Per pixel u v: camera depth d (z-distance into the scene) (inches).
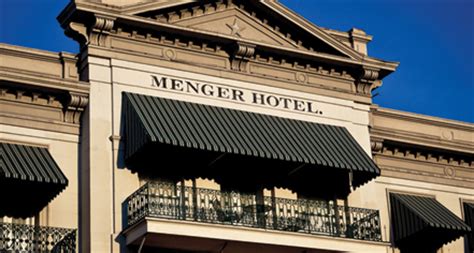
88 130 1241.4
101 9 1258.6
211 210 1245.7
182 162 1282.0
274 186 1341.0
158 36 1310.3
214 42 1339.8
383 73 1456.7
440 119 1526.8
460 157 1523.1
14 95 1232.2
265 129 1318.9
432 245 1445.6
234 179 1312.7
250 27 1379.2
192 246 1240.8
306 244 1274.6
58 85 1238.9
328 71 1425.9
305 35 1398.9
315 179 1373.0
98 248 1192.2
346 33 1475.1
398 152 1477.6
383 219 1425.9
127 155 1235.2
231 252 1262.3
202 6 1346.0
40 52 1266.0
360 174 1373.0
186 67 1321.4
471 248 1477.6
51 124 1243.8
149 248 1227.9
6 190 1200.2
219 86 1334.9
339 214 1349.7
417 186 1473.9
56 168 1202.0
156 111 1256.2
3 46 1242.6
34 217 1205.7
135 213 1208.8
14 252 1154.7
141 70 1293.1
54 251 1181.1
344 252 1306.6
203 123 1272.1
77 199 1228.5
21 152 1204.5
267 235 1250.0
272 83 1374.3
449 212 1445.6
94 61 1269.7
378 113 1472.7
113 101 1264.8
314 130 1368.1
